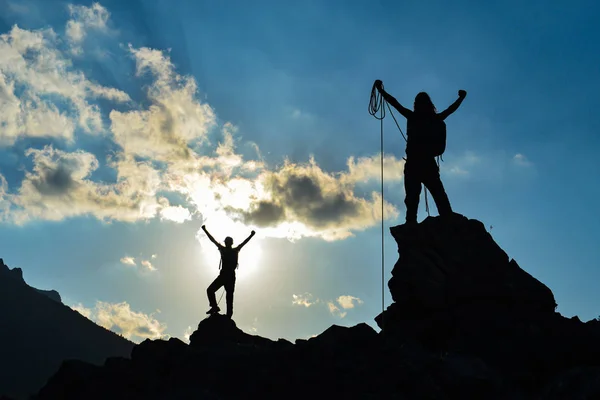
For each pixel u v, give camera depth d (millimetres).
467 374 26203
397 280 31984
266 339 33844
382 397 24906
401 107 35094
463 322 29594
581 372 26000
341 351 27688
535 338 28484
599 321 29922
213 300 36188
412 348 28703
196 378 26719
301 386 25859
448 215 33469
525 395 26844
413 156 34469
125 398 25781
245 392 25984
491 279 30953
